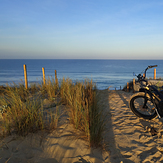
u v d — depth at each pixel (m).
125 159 2.18
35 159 2.12
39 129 2.86
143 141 2.70
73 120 3.19
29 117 2.87
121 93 7.34
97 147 2.43
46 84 6.28
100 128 2.65
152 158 2.21
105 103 5.20
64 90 5.11
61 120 3.38
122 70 143.62
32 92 5.77
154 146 2.53
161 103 3.24
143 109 3.81
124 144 2.59
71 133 2.82
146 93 3.66
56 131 2.85
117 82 59.59
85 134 2.73
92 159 2.15
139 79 4.07
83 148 2.39
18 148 2.32
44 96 5.23
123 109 4.60
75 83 5.83
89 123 2.69
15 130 2.75
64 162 2.10
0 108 3.34
